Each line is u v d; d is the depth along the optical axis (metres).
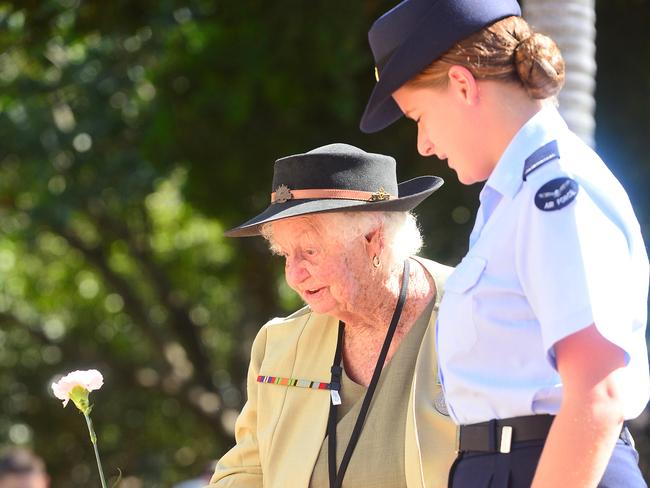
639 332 6.04
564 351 5.65
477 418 6.17
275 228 8.33
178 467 50.91
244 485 8.80
